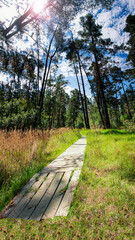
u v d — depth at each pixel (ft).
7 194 9.28
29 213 7.27
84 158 14.75
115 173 10.52
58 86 131.03
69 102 151.84
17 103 43.29
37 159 16.55
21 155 14.92
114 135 30.68
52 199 8.18
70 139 33.78
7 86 85.61
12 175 11.81
